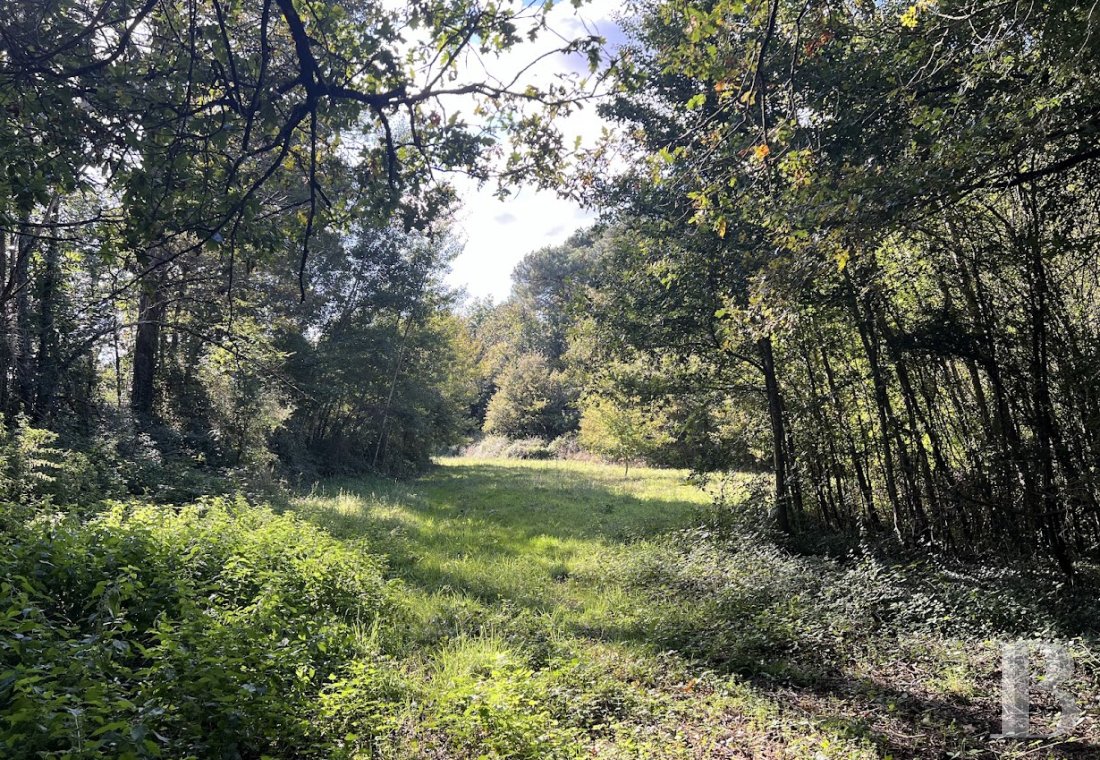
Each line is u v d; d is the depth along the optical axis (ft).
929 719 19.04
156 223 16.48
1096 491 30.17
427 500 67.67
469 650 22.84
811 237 22.34
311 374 82.48
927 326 33.78
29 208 14.62
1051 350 30.89
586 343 50.26
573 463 133.69
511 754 15.71
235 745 14.62
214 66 15.72
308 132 19.43
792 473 44.09
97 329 51.11
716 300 40.60
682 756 16.25
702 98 19.83
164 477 48.32
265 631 20.35
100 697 12.88
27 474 34.88
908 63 25.40
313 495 63.77
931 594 28.60
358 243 88.53
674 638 26.11
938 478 36.70
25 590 18.30
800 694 21.30
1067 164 21.17
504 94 16.55
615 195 33.53
